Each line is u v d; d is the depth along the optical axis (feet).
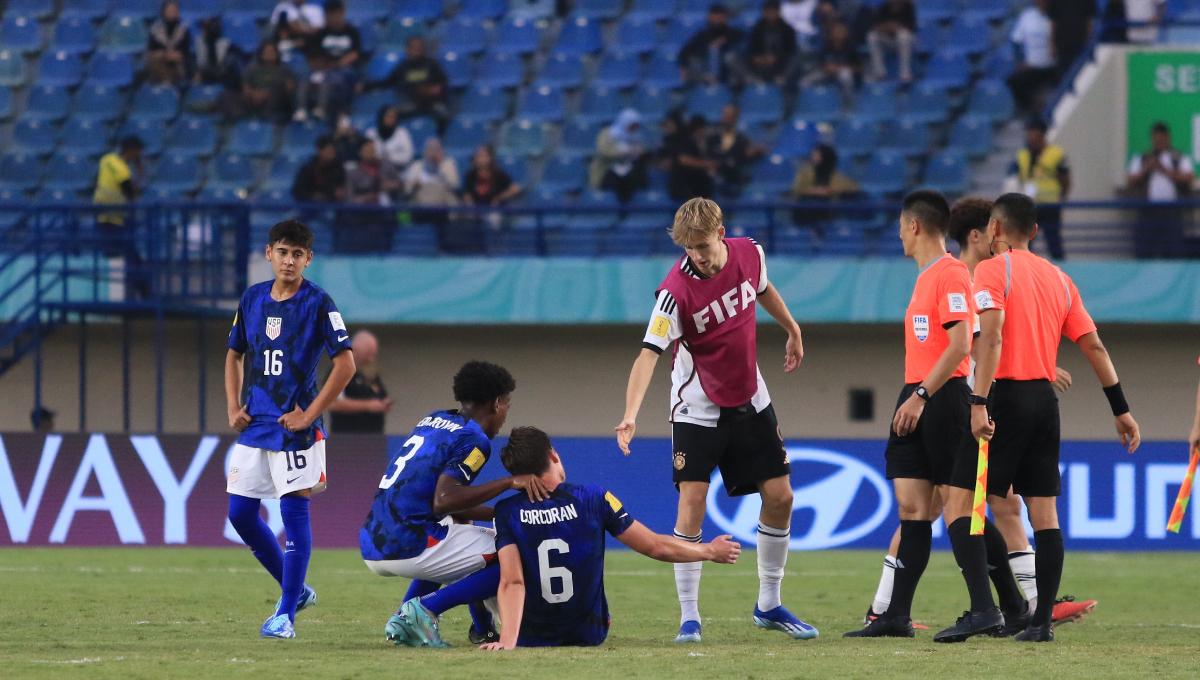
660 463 161.38
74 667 71.05
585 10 254.06
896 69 234.17
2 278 202.08
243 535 89.56
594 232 214.28
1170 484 159.43
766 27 233.55
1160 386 199.21
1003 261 83.97
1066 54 227.40
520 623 79.66
